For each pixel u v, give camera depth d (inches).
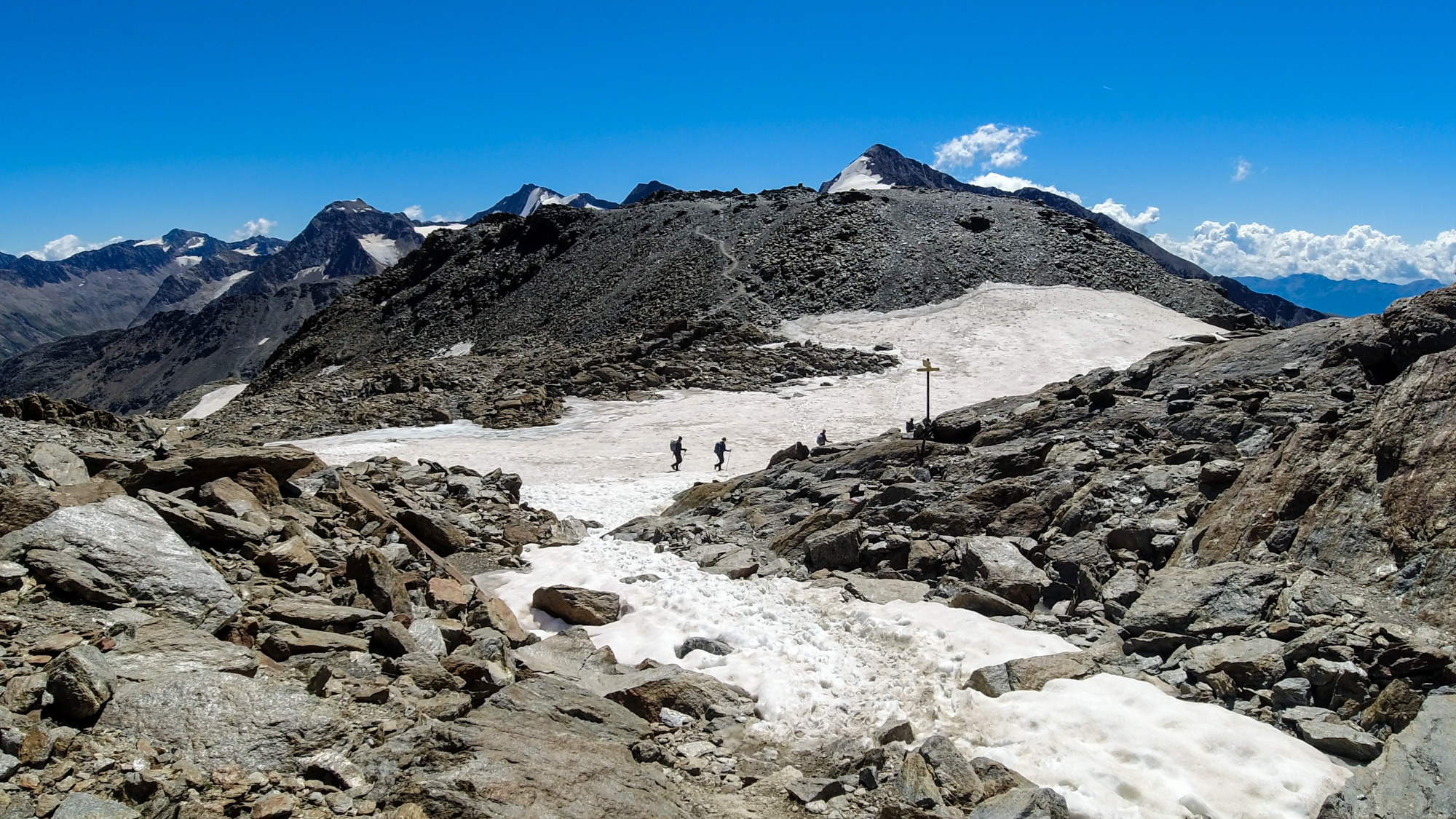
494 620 499.2
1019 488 718.5
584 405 2299.5
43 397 868.6
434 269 5423.2
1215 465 628.7
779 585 619.5
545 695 377.1
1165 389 1023.6
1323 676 384.2
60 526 395.9
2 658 305.1
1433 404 499.5
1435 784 297.9
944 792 323.0
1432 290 869.8
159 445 650.2
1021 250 3683.6
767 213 4414.4
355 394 2650.1
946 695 414.6
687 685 414.3
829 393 2346.2
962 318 3041.3
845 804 324.5
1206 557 543.8
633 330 3518.7
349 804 262.5
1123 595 525.0
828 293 3479.3
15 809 232.8
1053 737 364.5
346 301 5413.4
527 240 5152.6
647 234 4574.3
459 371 2763.3
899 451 938.7
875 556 664.4
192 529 466.9
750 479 1020.5
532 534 799.7
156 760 266.5
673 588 594.2
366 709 324.8
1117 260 3676.2
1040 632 503.8
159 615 369.4
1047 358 2568.9
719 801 327.0
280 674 344.5
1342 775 327.3
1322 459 541.3
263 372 5305.1
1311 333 1075.3
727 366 2650.1
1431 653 369.7
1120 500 652.7
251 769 272.2
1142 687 402.0
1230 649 424.8
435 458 1699.1
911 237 3855.8
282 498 603.2
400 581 490.0
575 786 285.7
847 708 407.5
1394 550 454.0
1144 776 332.8
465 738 301.1
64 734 266.7
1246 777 327.6
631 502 1143.6
